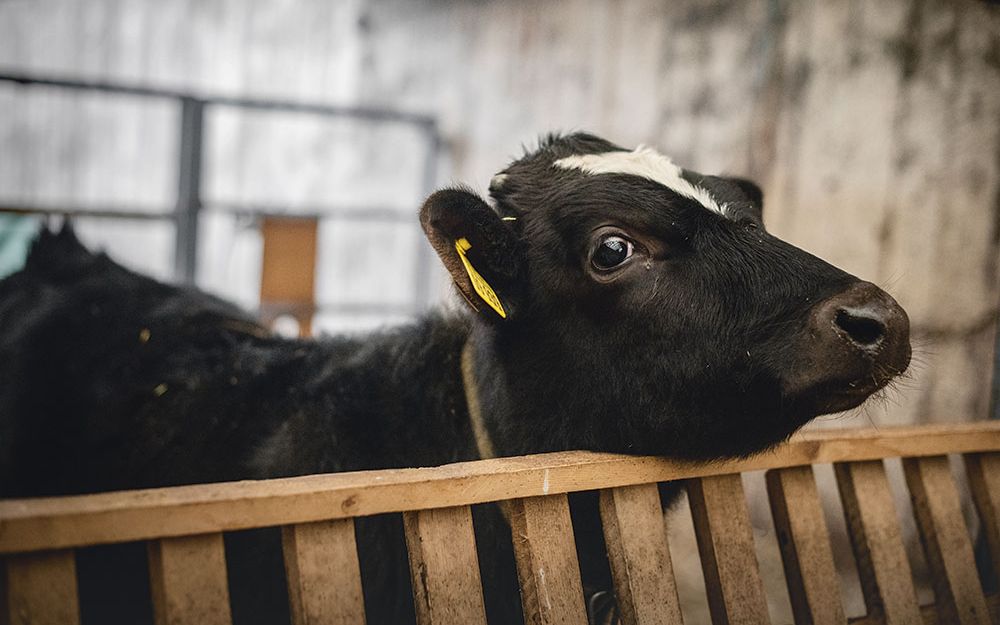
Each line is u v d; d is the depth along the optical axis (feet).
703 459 6.57
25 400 7.64
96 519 4.33
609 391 6.74
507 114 21.77
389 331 8.17
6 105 31.07
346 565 5.06
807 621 6.82
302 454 7.29
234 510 4.67
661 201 6.72
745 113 15.57
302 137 30.48
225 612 4.71
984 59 13.35
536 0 20.81
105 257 9.73
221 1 31.01
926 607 7.48
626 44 18.22
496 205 7.57
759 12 15.33
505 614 7.12
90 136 31.53
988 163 13.29
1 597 4.22
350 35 28.60
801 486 6.97
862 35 14.05
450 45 23.97
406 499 5.18
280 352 8.31
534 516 5.73
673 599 6.23
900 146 13.79
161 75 31.60
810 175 14.66
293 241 19.47
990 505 7.84
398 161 28.12
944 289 13.53
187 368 7.99
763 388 6.31
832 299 6.10
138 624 7.47
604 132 18.75
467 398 7.38
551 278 6.91
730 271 6.50
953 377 13.48
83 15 31.24
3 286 9.14
